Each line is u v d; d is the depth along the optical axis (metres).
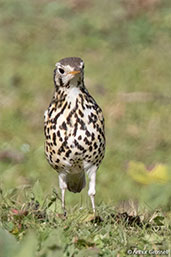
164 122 17.12
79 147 9.15
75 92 9.11
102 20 25.20
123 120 17.30
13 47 23.38
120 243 8.27
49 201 9.59
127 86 19.53
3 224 8.59
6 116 17.53
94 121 9.16
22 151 15.41
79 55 22.72
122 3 26.36
